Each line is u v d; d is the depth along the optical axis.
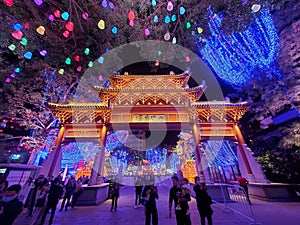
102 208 9.32
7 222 3.62
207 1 8.30
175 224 6.27
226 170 17.78
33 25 8.24
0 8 7.35
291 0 13.26
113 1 8.09
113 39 10.30
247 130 18.27
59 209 9.25
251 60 16.77
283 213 7.48
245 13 7.67
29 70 16.78
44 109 18.92
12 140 21.72
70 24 4.51
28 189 9.34
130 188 19.56
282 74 14.80
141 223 6.63
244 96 19.75
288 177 10.74
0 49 13.30
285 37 14.22
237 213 7.66
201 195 5.49
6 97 16.72
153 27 9.91
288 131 13.13
